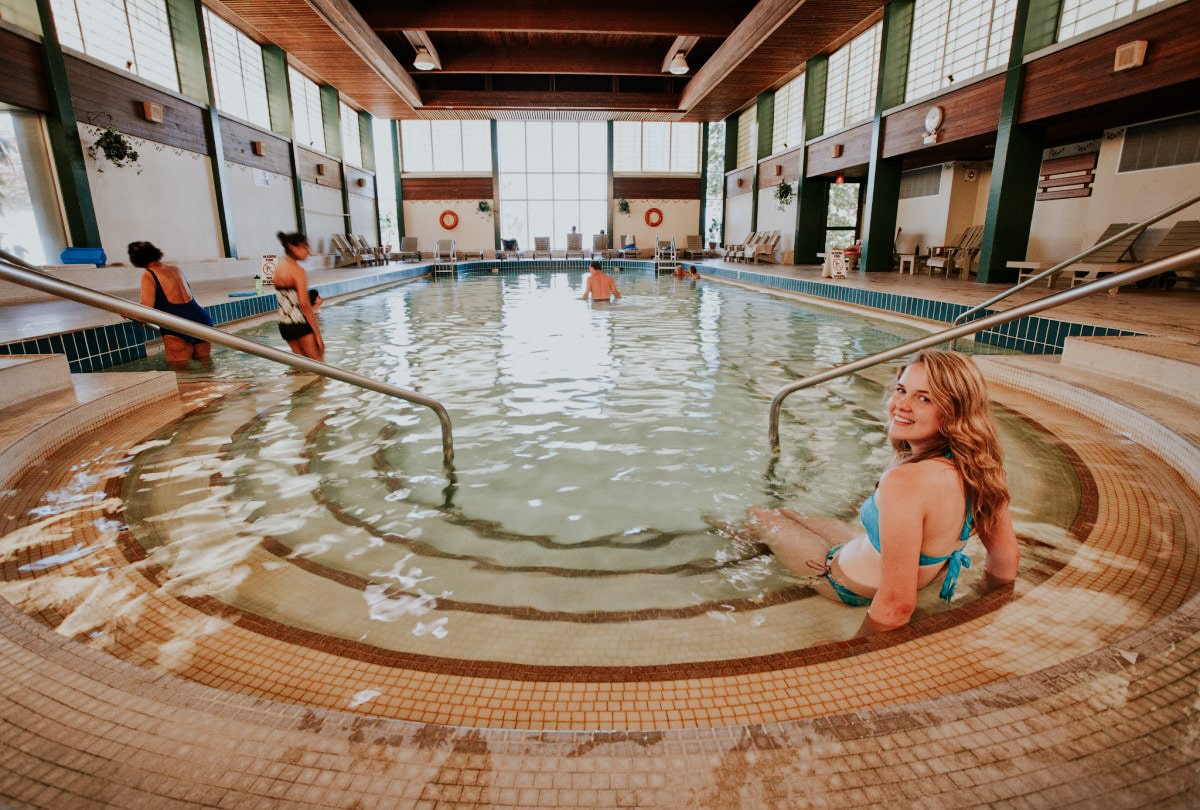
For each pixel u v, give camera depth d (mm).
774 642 1641
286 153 14297
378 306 9742
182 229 10555
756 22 10797
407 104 16578
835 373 2879
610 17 12344
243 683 1326
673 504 2613
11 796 855
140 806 838
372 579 1994
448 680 1280
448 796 855
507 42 15273
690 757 910
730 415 3871
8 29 7266
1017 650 1319
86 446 3064
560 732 955
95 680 1086
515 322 7910
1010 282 8961
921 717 971
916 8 10719
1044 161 10305
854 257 14578
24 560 1966
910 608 1430
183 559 2055
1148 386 3477
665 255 19797
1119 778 855
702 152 21172
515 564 2111
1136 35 6500
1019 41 8047
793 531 2297
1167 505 2229
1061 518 2219
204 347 5379
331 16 10375
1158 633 1174
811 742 930
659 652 1604
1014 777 861
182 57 10734
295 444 3287
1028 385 3926
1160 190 8336
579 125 21469
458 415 3873
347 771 893
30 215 8000
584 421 3754
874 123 11484
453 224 21031
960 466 1423
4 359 3418
